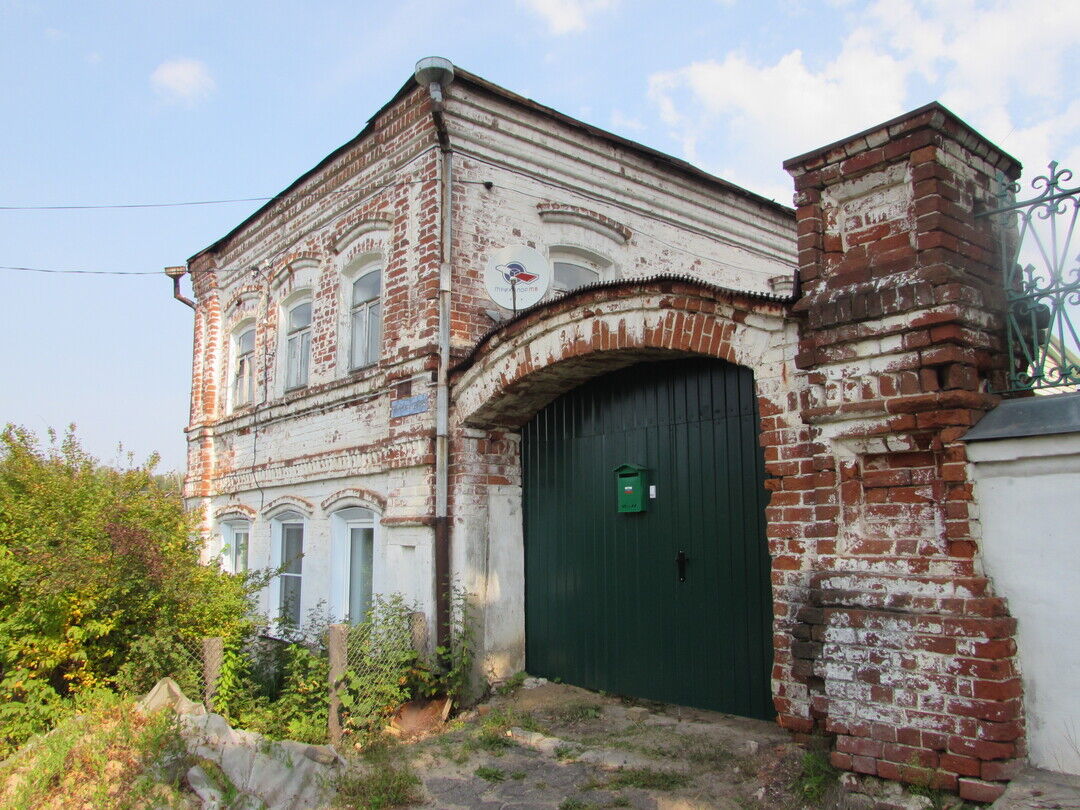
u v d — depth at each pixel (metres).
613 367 7.13
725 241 11.79
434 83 8.30
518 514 8.29
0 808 4.97
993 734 3.79
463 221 8.56
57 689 7.29
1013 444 3.98
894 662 4.18
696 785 5.01
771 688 5.75
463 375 8.02
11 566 6.98
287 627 9.47
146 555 7.23
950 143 4.54
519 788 5.37
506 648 7.96
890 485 4.44
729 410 6.31
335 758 5.81
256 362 12.54
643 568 6.93
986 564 4.08
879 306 4.45
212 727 5.79
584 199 9.89
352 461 9.45
